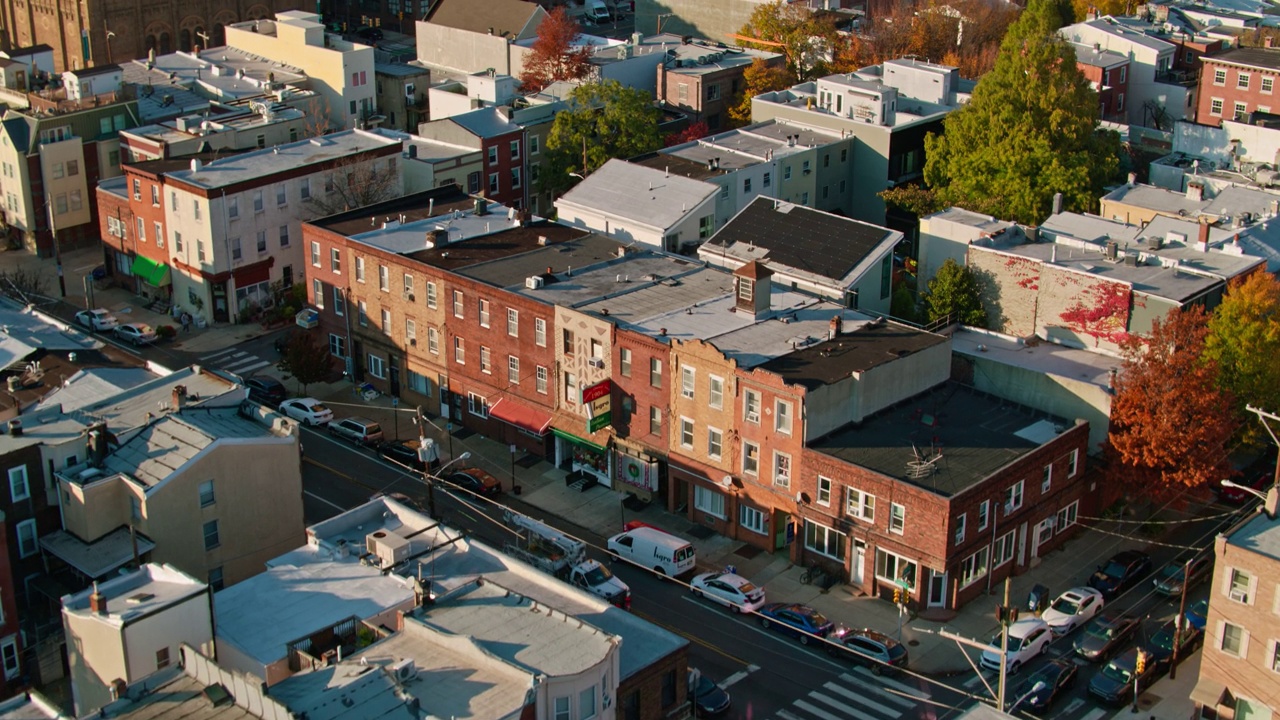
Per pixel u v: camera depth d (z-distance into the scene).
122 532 74.06
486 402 99.69
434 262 101.12
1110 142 125.00
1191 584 81.00
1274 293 88.12
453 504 90.69
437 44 172.50
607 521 89.50
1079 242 101.69
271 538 78.44
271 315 118.19
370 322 106.25
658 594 81.00
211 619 61.41
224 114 140.62
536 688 54.53
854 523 80.19
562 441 95.12
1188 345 84.88
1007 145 119.12
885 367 84.88
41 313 93.88
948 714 70.50
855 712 70.62
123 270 126.31
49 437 74.81
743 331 89.81
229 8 193.00
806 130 136.50
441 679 55.75
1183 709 70.88
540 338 94.19
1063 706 71.25
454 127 134.50
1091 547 86.06
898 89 145.38
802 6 173.25
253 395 105.06
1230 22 178.88
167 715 52.50
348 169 123.44
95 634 60.00
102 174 135.12
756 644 76.38
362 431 98.62
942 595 78.56
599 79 146.62
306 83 155.62
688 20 187.12
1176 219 107.50
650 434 90.12
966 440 83.00
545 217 142.38
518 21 168.38
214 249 115.75
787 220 108.06
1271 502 70.19
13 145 129.25
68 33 181.00
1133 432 83.94
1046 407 87.94
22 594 73.44
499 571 67.75
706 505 88.62
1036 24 152.50
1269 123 133.00
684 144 130.75
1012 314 99.38
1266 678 67.31
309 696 53.84
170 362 111.81
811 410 81.06
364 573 67.00
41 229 132.62
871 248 103.38
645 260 102.94
